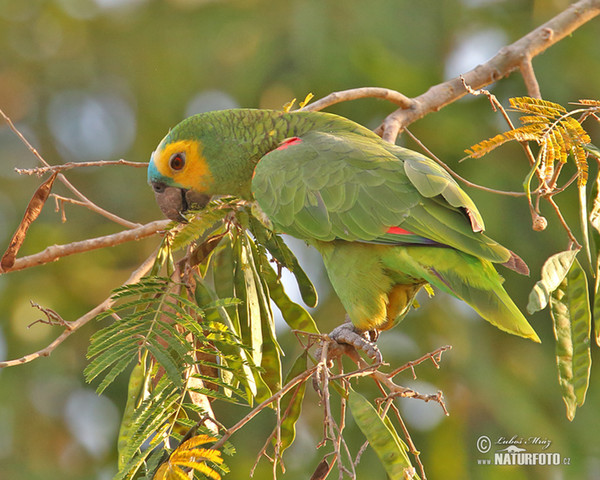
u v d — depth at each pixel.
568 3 13.24
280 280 6.15
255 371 5.49
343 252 6.11
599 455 11.78
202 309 5.42
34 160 14.99
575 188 11.93
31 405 13.21
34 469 13.12
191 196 7.31
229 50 13.74
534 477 11.68
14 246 6.41
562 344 5.29
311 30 12.86
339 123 6.79
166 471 4.73
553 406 12.15
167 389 5.06
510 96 12.68
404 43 12.81
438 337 12.04
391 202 5.90
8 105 15.30
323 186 6.11
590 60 12.55
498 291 5.51
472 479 11.59
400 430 11.80
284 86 12.85
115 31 15.26
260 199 6.29
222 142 7.00
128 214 14.23
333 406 11.47
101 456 13.52
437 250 5.73
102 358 4.99
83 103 15.23
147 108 14.39
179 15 14.75
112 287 13.62
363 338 6.29
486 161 12.30
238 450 12.03
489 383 11.86
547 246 12.07
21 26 15.52
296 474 11.81
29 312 13.22
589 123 12.12
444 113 12.42
